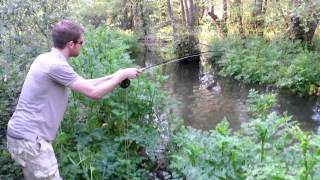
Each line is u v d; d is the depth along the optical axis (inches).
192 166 142.8
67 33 126.3
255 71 511.2
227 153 141.7
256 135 151.6
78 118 191.5
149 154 181.3
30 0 230.1
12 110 195.0
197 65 674.8
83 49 215.3
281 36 578.6
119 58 219.9
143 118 196.4
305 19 483.8
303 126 329.7
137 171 177.2
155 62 712.4
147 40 1012.5
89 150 173.6
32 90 123.5
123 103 191.0
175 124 204.7
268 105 180.4
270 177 118.7
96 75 194.9
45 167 125.6
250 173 124.4
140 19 1099.9
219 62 605.3
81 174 165.8
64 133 170.1
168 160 187.2
